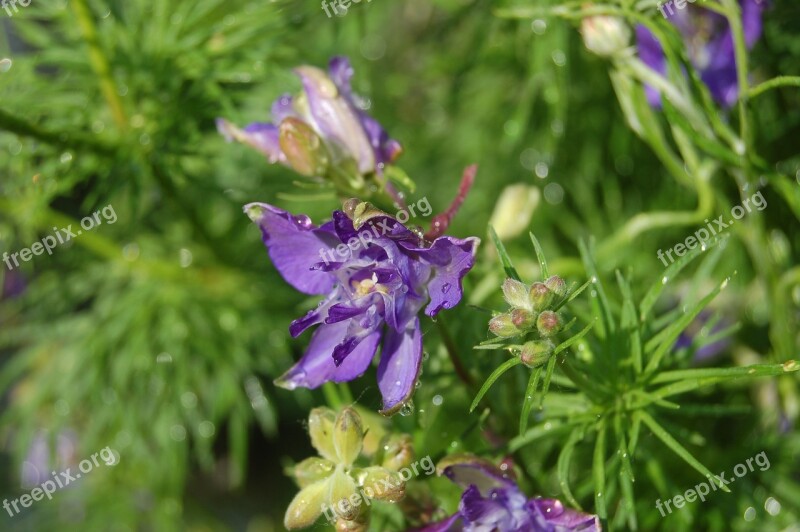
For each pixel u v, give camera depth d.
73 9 0.39
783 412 0.36
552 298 0.29
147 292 0.43
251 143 0.33
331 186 0.33
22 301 0.45
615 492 0.34
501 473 0.30
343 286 0.30
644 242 0.41
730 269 0.38
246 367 0.43
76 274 0.45
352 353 0.30
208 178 0.42
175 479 0.43
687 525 0.35
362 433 0.30
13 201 0.40
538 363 0.29
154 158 0.39
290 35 0.39
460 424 0.35
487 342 0.29
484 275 0.35
